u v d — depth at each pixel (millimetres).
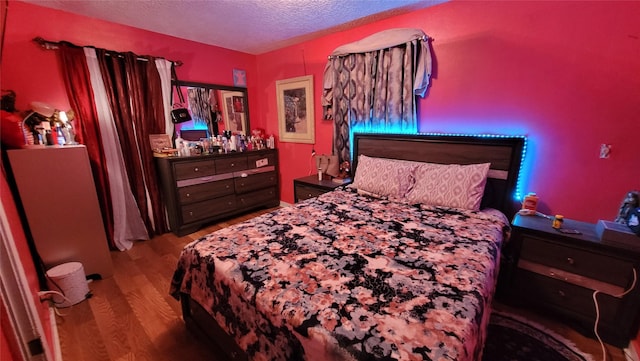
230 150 3422
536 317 1712
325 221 1820
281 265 1274
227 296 1241
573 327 1611
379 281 1135
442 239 1518
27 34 2195
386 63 2562
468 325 887
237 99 3732
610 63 1672
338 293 1063
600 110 1737
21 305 1103
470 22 2143
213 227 3307
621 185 1732
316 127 3410
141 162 2871
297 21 2607
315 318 942
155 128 2945
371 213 1959
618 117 1689
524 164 2059
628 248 1396
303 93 3408
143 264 2457
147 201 2947
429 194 2111
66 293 1872
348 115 2945
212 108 3457
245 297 1133
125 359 1478
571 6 1745
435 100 2428
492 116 2156
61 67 2365
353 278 1161
